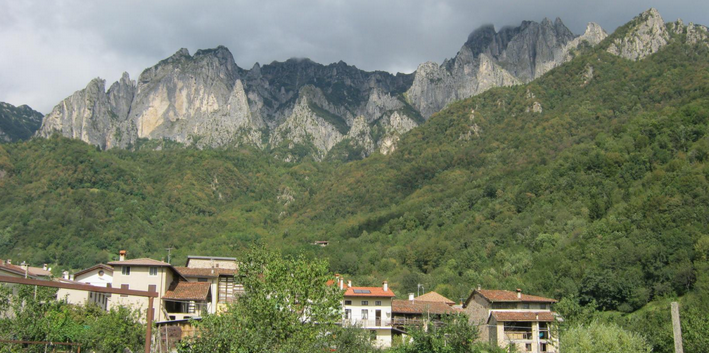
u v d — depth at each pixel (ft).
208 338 128.36
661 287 362.74
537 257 473.67
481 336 307.99
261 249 164.04
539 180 652.48
